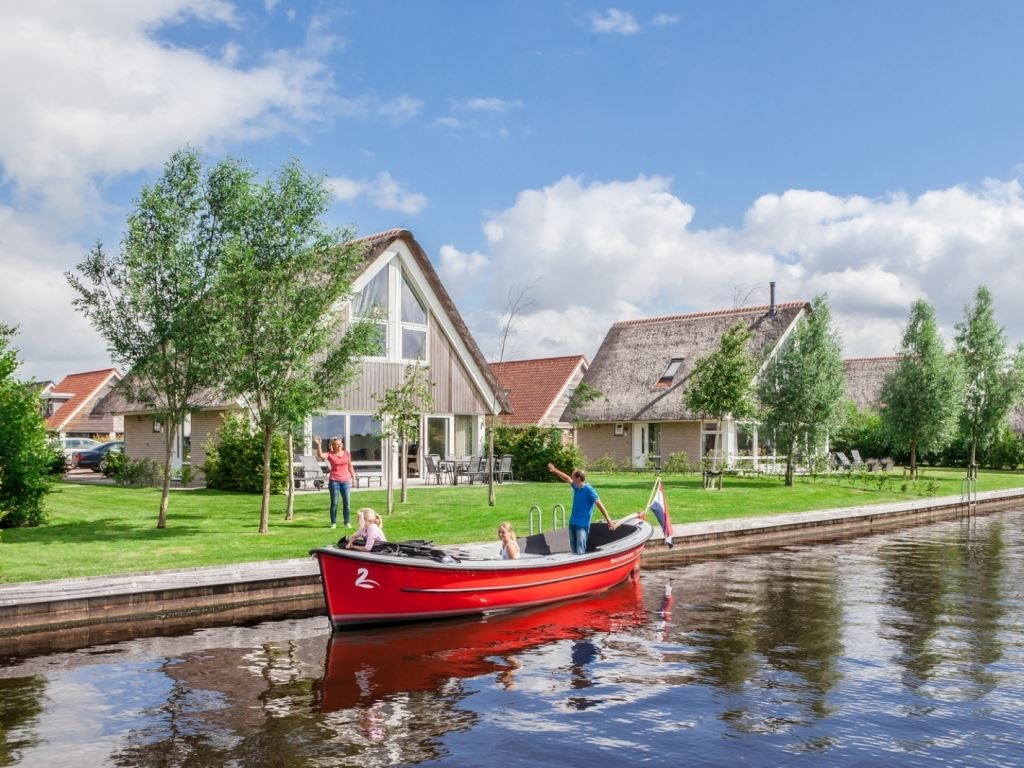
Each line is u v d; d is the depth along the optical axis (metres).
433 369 27.44
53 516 17.58
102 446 40.53
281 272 15.58
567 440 30.08
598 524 15.45
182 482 24.77
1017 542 20.19
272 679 8.81
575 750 6.95
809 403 29.98
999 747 7.01
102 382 55.59
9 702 8.03
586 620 11.66
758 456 37.59
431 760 6.73
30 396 16.83
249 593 12.10
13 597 10.43
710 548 18.84
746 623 11.46
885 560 17.16
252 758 6.74
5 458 16.06
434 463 25.92
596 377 43.38
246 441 22.69
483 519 17.61
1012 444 46.19
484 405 29.03
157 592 11.39
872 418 46.72
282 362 15.64
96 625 10.95
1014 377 39.19
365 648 10.09
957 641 10.43
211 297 15.58
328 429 24.62
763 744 7.07
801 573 15.53
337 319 16.69
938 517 26.41
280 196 15.90
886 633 10.85
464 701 8.18
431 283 27.16
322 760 6.71
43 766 6.57
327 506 19.56
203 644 10.16
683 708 7.98
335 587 10.50
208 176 15.80
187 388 15.82
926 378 36.03
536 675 9.03
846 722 7.59
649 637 10.69
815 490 28.34
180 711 7.82
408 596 11.00
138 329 15.45
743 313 40.94
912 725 7.51
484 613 11.78
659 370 41.16
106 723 7.50
